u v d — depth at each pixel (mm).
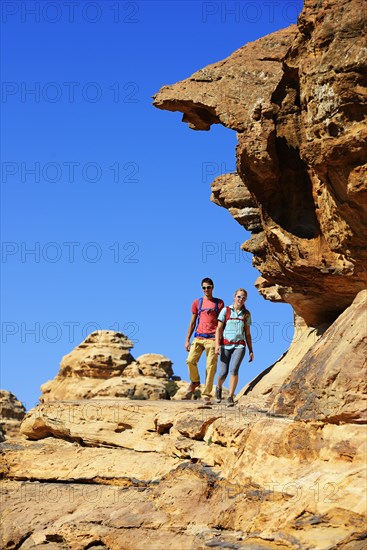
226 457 14852
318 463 12703
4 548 17016
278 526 12547
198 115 19094
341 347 13086
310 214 17469
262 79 18078
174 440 16734
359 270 15852
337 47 13539
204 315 18297
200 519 14391
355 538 11703
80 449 18688
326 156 13797
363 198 13773
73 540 15906
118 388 43812
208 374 17969
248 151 17016
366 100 13336
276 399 13977
